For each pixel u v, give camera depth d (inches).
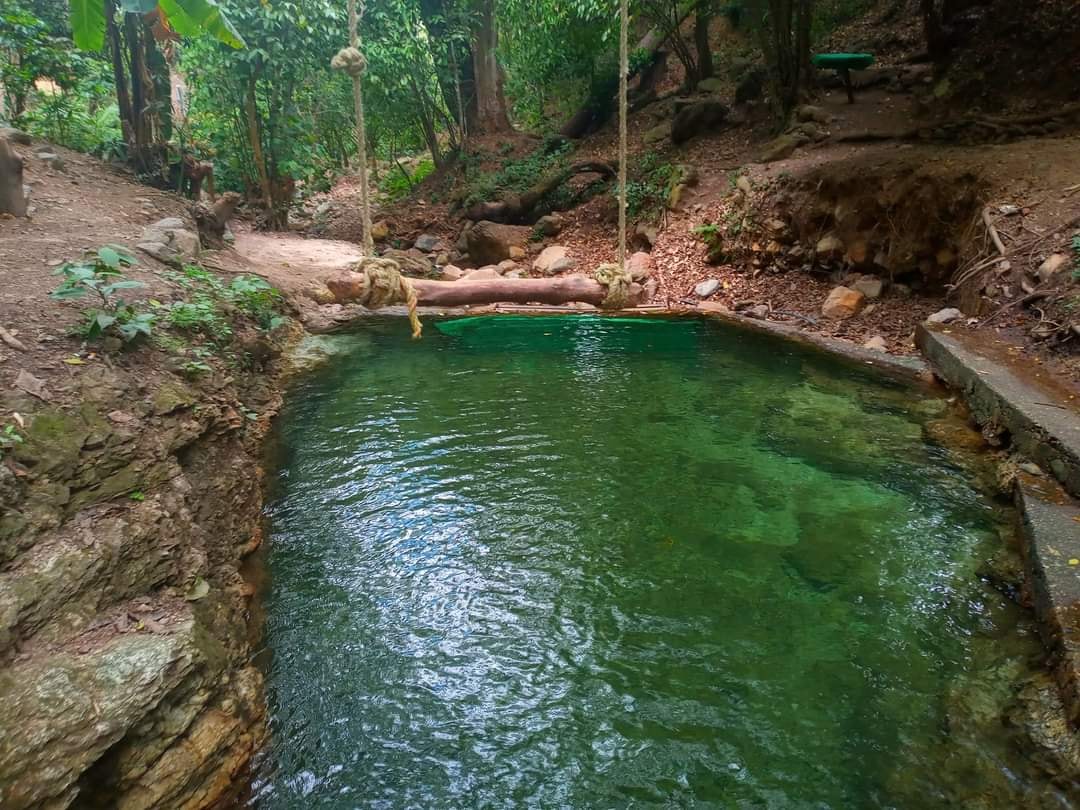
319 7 503.5
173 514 122.5
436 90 658.2
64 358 141.5
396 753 104.2
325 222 615.8
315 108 606.2
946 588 143.0
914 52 526.9
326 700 114.0
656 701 114.7
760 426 225.9
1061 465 166.6
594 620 134.6
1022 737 102.6
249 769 99.2
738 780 100.0
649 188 477.7
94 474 116.3
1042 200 283.1
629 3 522.3
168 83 470.6
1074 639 112.6
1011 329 254.4
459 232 561.9
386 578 146.9
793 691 116.4
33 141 411.8
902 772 100.4
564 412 237.9
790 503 178.1
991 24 409.7
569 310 384.5
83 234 267.4
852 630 131.2
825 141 434.9
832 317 343.3
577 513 173.3
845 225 364.5
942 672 119.8
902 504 176.7
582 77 648.4
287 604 137.4
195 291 232.7
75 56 463.8
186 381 167.2
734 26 656.4
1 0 423.5
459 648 126.8
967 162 327.0
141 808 83.3
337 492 181.5
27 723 77.3
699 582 146.4
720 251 414.6
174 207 375.2
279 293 318.7
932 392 251.3
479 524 167.8
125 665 89.2
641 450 208.5
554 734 108.0
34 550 97.1
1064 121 350.0
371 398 248.1
